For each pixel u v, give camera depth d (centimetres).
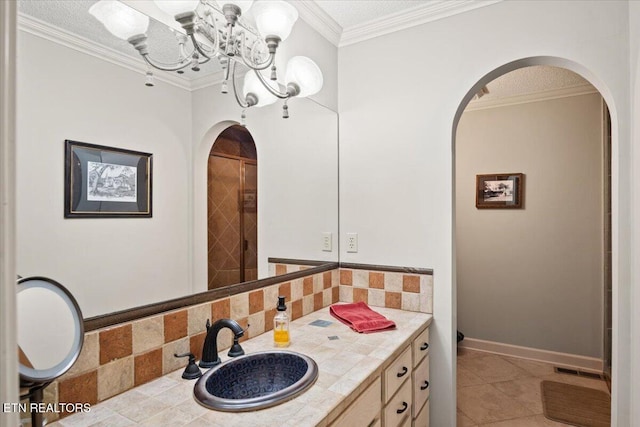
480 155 355
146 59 123
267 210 176
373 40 214
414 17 199
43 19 97
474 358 338
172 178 132
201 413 99
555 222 326
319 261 210
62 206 100
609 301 303
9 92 35
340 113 225
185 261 136
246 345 150
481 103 349
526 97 332
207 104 146
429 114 198
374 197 213
